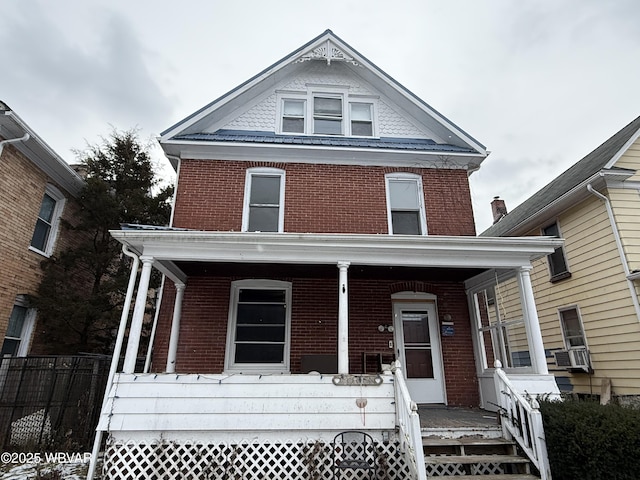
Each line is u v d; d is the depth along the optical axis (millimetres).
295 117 10227
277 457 5352
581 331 10102
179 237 5934
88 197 10977
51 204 10500
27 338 9156
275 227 8719
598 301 9578
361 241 6180
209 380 5328
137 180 12898
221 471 5074
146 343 13055
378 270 7734
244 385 5352
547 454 4781
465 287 8703
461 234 8992
